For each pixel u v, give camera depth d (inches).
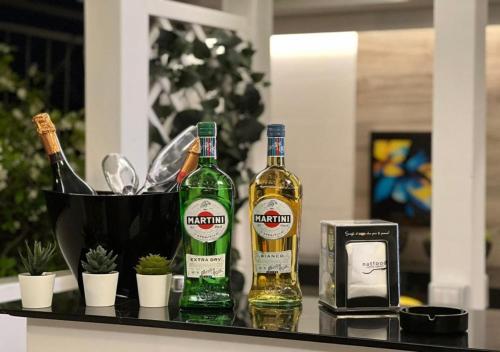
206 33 136.5
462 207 128.0
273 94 205.5
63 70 191.5
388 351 54.6
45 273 66.2
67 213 68.2
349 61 199.3
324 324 59.2
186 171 70.0
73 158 176.4
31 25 187.2
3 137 168.7
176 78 125.6
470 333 57.5
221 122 131.6
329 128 200.5
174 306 66.5
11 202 165.5
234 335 58.8
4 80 172.7
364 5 175.9
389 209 197.3
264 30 141.7
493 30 191.5
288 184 64.6
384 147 197.8
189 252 64.1
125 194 69.9
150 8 117.2
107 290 65.8
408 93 197.6
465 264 128.1
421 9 179.5
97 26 112.3
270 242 64.6
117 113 111.7
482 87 133.3
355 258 63.1
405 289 184.1
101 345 62.7
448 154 128.8
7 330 99.3
